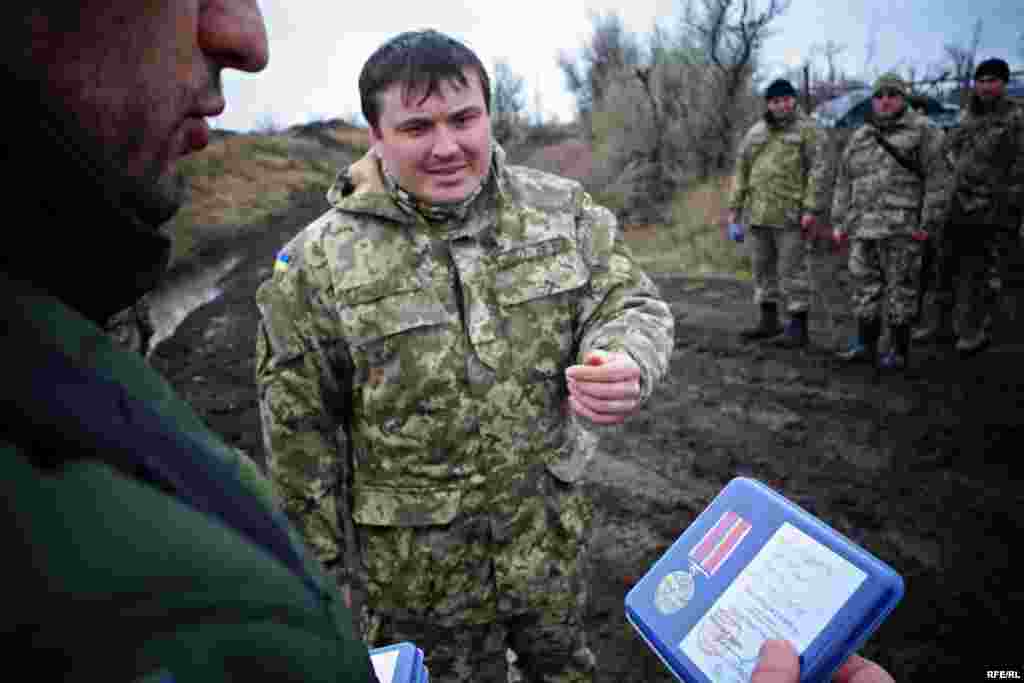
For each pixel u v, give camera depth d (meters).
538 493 1.36
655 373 1.21
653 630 0.89
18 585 0.21
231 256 10.77
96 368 0.31
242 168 17.16
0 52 0.29
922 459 3.13
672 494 3.05
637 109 11.56
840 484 2.99
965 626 2.12
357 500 1.33
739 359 4.75
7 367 0.26
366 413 1.29
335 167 21.55
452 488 1.29
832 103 10.77
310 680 0.29
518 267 1.33
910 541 2.56
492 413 1.31
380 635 1.37
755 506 0.91
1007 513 2.68
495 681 1.41
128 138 0.35
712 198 9.51
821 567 0.80
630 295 1.38
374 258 1.28
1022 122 4.19
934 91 11.25
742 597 0.84
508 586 1.34
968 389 3.88
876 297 4.38
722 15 10.23
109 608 0.22
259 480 0.44
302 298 1.28
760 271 5.11
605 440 3.65
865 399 3.87
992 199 4.32
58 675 0.21
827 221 7.85
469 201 1.30
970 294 4.49
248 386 4.89
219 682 0.24
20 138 0.31
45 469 0.24
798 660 0.75
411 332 1.27
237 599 0.26
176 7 0.35
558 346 1.36
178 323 7.08
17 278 0.32
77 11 0.31
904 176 4.09
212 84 0.39
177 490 0.30
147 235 0.37
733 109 10.42
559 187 1.44
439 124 1.20
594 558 2.65
